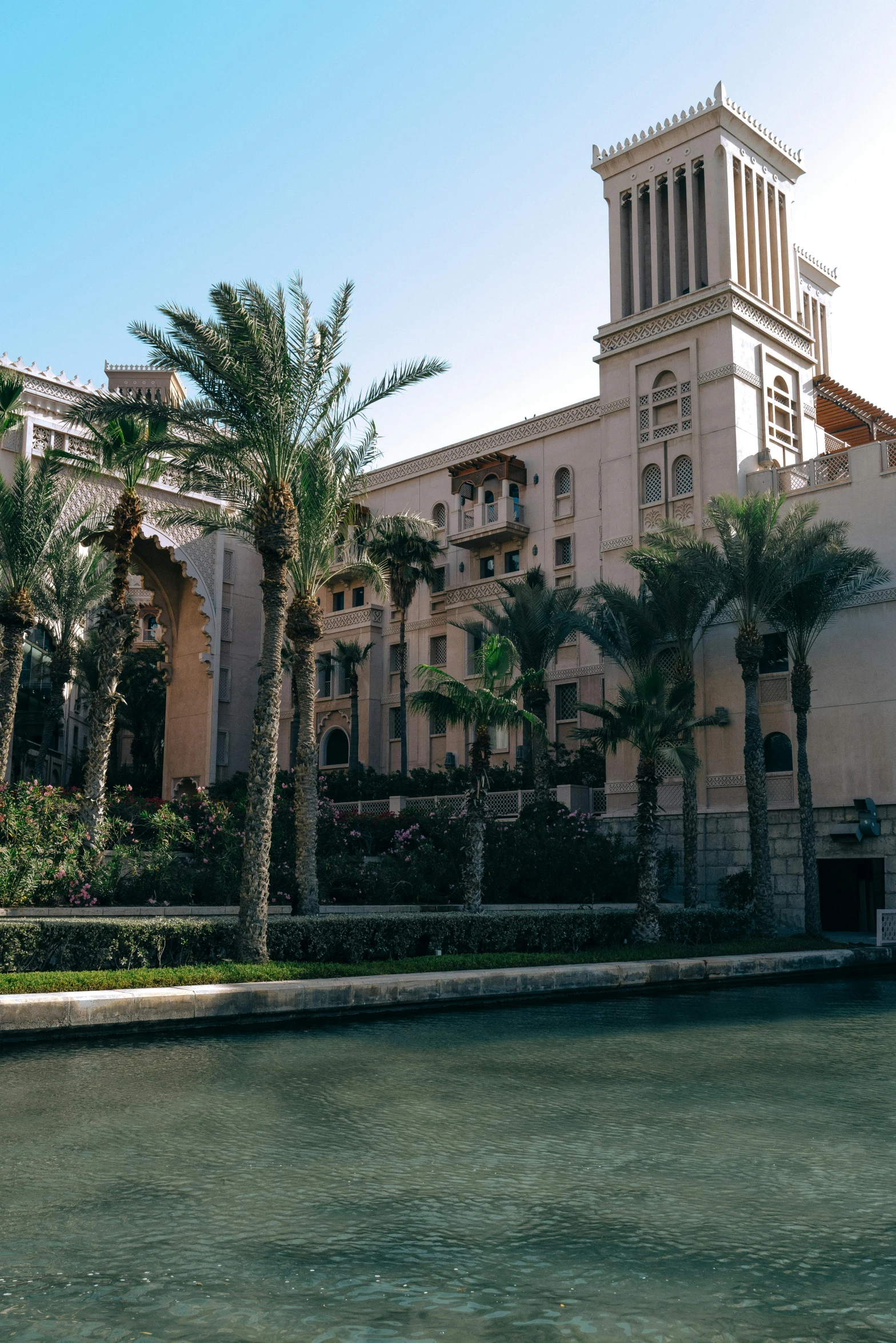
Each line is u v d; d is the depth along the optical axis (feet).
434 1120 25.96
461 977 53.06
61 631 109.81
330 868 79.36
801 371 114.93
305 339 63.77
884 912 84.12
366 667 145.48
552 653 104.06
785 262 118.11
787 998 56.80
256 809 56.03
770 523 86.22
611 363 117.39
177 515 78.54
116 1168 21.24
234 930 54.44
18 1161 21.74
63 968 47.47
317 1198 19.20
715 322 108.68
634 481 112.98
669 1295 14.53
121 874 69.82
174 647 140.87
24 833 64.59
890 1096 29.32
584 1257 16.11
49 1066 33.58
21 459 79.92
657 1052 37.47
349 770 125.08
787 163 120.16
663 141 116.67
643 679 78.02
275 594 60.18
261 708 58.03
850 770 94.38
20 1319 13.57
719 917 81.87
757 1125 25.54
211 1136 24.04
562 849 90.17
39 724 141.38
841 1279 15.19
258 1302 14.17
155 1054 36.14
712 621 100.48
